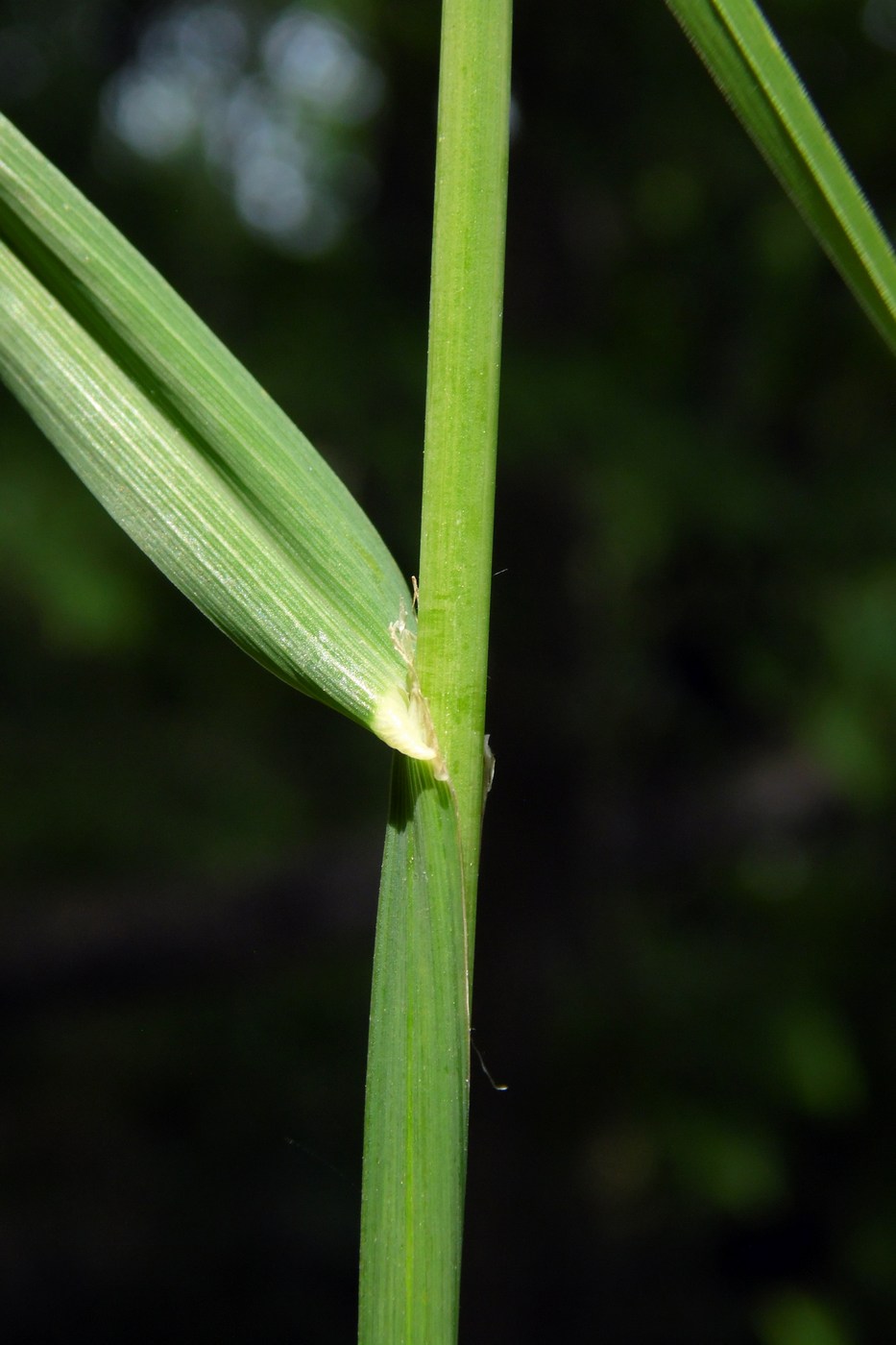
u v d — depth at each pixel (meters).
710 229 0.61
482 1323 0.65
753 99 0.20
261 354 0.57
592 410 0.54
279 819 0.87
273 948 0.64
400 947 0.20
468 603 0.20
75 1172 0.83
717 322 0.63
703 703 0.65
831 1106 0.66
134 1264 0.79
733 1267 0.70
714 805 0.65
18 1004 0.61
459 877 0.20
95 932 0.62
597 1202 0.69
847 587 0.59
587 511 0.58
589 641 0.62
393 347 0.56
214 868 0.78
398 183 0.63
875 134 0.56
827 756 0.60
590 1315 0.66
